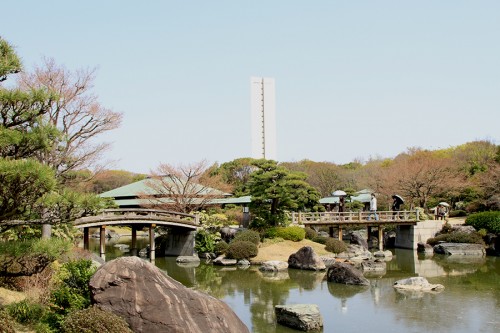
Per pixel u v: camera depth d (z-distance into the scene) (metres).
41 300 13.84
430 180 51.22
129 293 12.04
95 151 33.88
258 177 38.00
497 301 21.41
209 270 31.42
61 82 24.92
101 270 12.39
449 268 32.44
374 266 31.45
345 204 50.44
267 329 17.38
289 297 22.88
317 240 39.75
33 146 12.92
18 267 14.16
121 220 31.70
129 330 11.50
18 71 12.91
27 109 12.79
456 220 49.19
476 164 57.69
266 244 36.88
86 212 12.51
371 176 62.94
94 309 11.63
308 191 42.09
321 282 26.86
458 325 17.66
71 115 24.72
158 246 38.59
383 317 18.91
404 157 67.62
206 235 37.47
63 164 24.22
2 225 12.20
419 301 21.56
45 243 12.20
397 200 46.88
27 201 11.66
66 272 14.58
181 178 44.38
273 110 68.25
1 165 10.34
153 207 41.97
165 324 11.92
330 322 18.28
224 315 13.05
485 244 41.25
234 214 47.38
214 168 66.25
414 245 43.94
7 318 12.03
